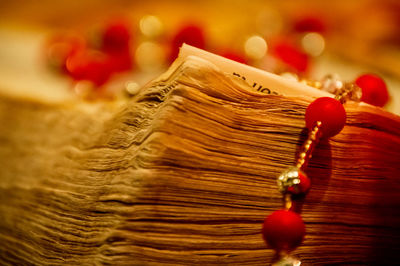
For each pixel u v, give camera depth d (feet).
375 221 0.62
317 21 1.08
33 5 1.75
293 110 0.59
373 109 0.61
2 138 0.79
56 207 0.64
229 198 0.57
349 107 0.61
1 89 0.85
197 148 0.56
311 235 0.60
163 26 1.07
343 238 0.61
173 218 0.56
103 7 1.72
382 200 0.62
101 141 0.63
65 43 1.05
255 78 0.60
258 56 0.87
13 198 0.71
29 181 0.71
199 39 0.89
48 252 0.62
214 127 0.57
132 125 0.60
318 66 1.11
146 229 0.55
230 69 0.59
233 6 1.64
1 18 1.63
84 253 0.58
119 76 0.99
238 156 0.58
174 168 0.56
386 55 1.28
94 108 0.69
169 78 0.59
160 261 0.55
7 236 0.69
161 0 1.75
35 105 0.77
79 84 0.89
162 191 0.55
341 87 0.63
